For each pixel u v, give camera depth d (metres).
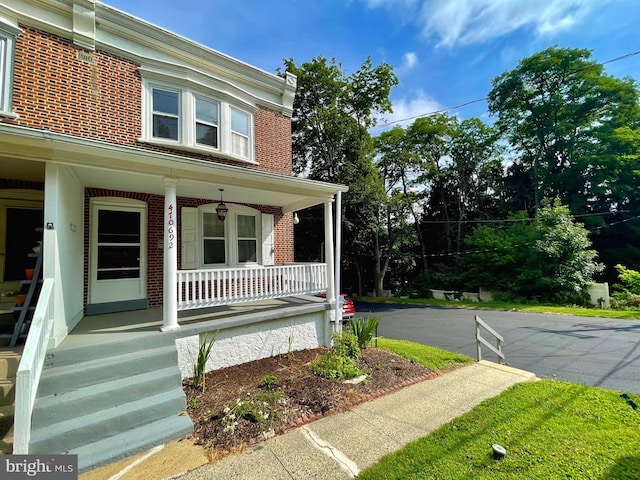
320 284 7.21
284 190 6.64
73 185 5.11
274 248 9.43
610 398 4.49
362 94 20.16
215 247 8.30
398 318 13.16
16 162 4.44
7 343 4.30
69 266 4.88
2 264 5.82
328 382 5.00
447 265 25.09
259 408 4.02
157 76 7.05
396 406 4.31
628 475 2.74
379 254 24.00
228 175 5.65
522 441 3.35
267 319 6.00
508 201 24.28
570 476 2.75
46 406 3.28
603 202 20.58
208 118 7.80
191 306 5.26
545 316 12.35
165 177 5.00
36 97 5.64
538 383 5.12
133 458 3.16
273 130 9.43
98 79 6.36
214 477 2.86
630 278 15.17
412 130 23.56
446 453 3.15
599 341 8.27
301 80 19.27
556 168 22.08
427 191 26.67
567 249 15.45
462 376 5.53
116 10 6.61
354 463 3.05
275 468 2.98
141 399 3.87
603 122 19.98
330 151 20.11
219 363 5.42
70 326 4.92
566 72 20.45
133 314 6.27
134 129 6.74
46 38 5.84
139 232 7.02
